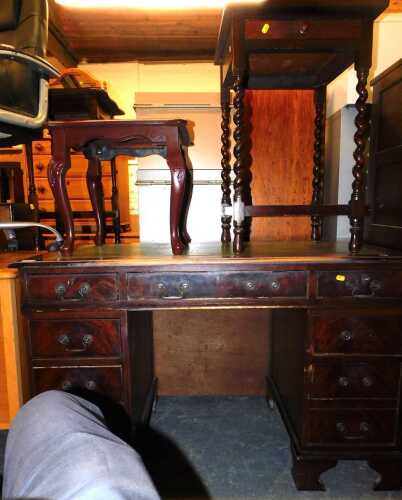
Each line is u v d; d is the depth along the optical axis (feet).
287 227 5.17
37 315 3.31
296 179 5.02
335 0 3.08
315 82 4.75
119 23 9.22
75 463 1.11
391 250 3.76
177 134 3.48
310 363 3.38
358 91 3.43
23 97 4.20
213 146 5.07
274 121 4.93
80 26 9.43
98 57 11.76
